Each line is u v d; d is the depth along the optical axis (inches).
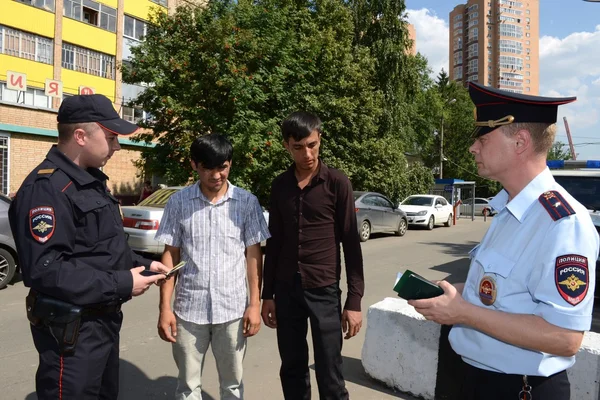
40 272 64.4
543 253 50.6
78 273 66.1
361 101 625.6
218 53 421.1
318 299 93.6
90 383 70.1
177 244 94.7
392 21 724.0
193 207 92.8
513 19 3046.3
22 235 65.6
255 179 454.6
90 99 72.6
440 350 117.4
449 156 1502.2
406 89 770.2
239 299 93.7
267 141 419.5
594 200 233.9
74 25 801.6
